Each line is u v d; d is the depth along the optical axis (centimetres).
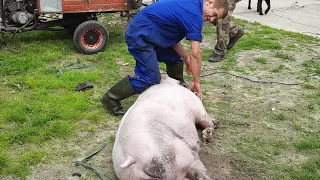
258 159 406
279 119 484
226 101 529
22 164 390
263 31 834
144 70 447
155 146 324
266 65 655
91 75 585
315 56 695
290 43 763
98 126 460
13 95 527
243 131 456
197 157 356
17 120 464
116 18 904
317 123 477
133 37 439
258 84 584
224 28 657
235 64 659
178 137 345
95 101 517
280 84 584
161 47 447
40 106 495
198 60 416
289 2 1106
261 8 972
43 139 430
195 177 340
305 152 419
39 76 582
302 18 955
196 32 407
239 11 1013
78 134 443
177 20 421
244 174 382
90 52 680
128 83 465
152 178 321
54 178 372
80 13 715
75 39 669
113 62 645
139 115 348
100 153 410
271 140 439
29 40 734
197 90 431
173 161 327
